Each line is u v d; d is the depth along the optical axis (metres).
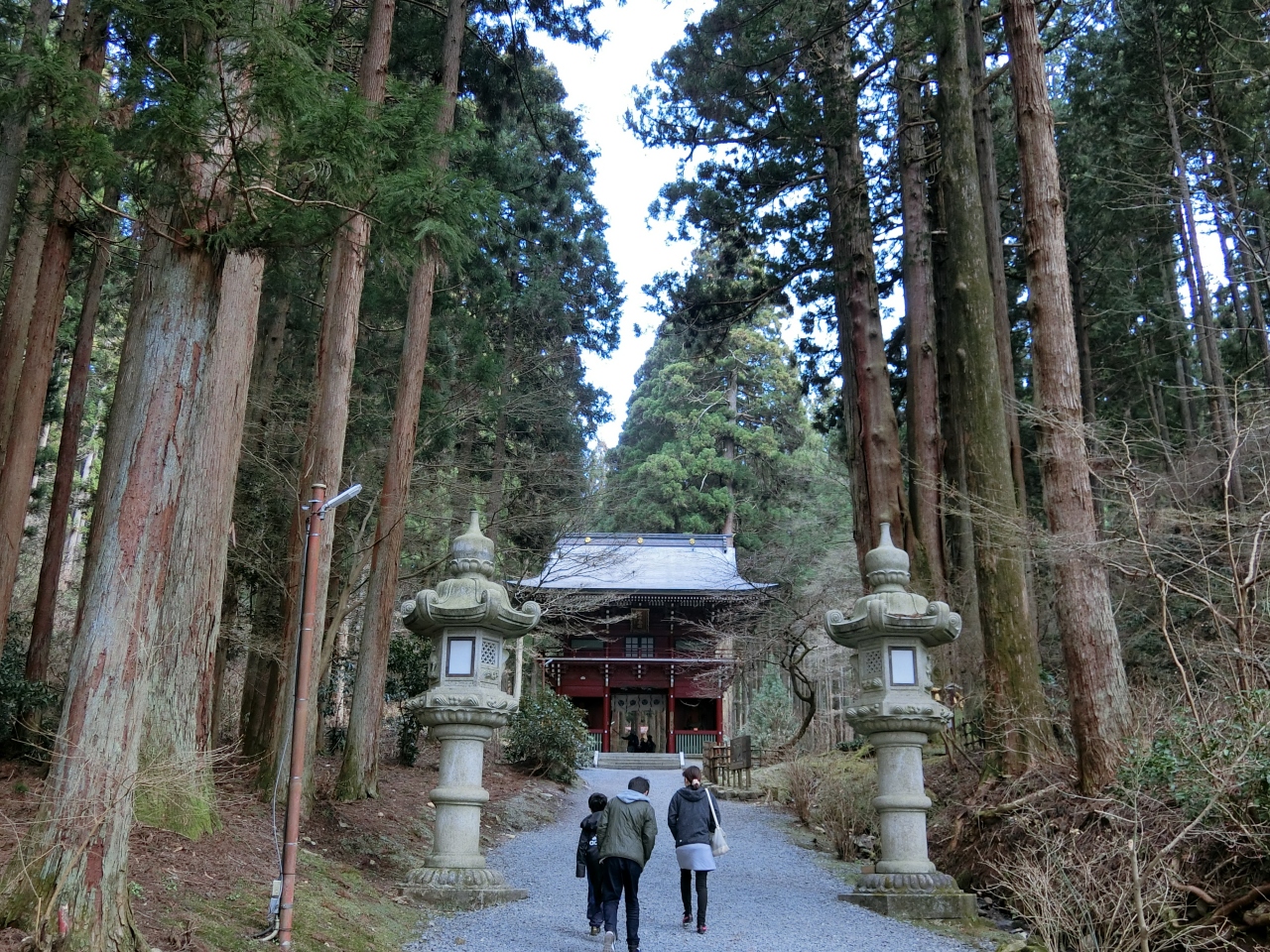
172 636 8.51
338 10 14.54
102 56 11.48
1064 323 10.28
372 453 17.33
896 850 9.72
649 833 7.48
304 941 6.46
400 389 14.04
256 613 15.55
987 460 12.59
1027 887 7.71
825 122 16.75
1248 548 9.59
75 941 4.55
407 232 6.51
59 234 11.41
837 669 25.11
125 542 5.04
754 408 45.66
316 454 11.46
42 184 10.02
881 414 16.88
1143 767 8.03
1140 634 13.27
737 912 9.40
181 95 5.37
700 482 44.59
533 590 23.73
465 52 17.44
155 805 8.02
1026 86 10.79
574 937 7.88
